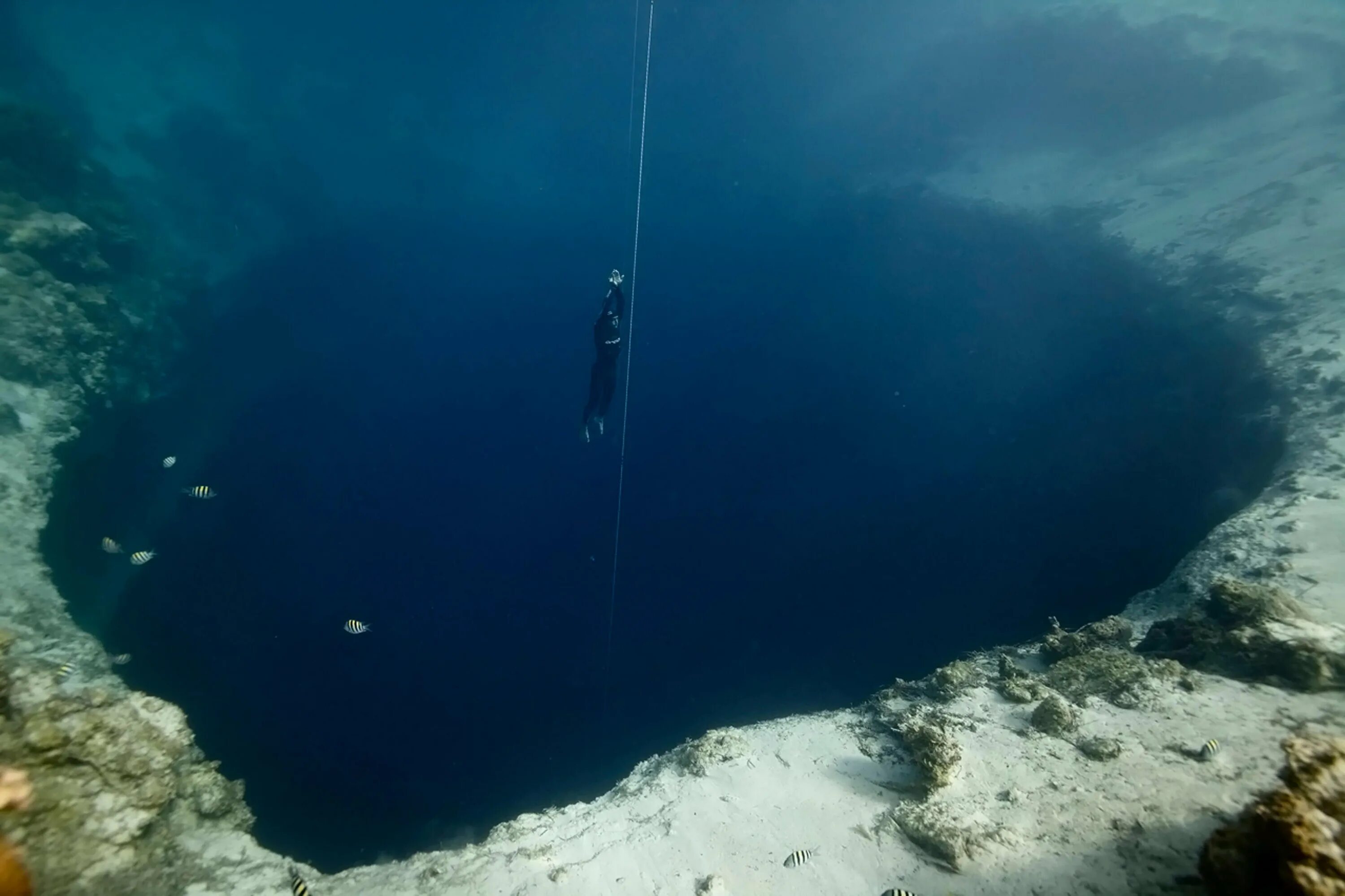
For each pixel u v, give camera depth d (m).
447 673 12.83
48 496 9.73
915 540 14.36
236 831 4.79
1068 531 12.19
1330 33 17.83
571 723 11.98
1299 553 5.70
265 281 23.06
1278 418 8.63
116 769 4.01
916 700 5.64
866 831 4.19
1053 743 4.49
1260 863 2.44
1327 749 2.44
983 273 18.97
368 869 4.59
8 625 7.18
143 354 14.91
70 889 3.56
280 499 15.73
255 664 11.66
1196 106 18.72
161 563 12.17
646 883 4.13
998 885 3.47
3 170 14.08
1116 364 13.60
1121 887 3.20
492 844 4.91
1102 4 23.05
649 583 15.56
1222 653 4.77
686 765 5.39
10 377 10.75
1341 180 12.71
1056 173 20.22
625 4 43.16
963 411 16.61
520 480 19.77
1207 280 12.46
